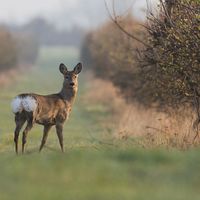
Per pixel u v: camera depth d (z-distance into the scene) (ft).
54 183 62.85
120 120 181.68
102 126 183.21
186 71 106.01
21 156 83.97
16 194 58.44
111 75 203.82
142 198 56.95
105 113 224.94
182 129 118.11
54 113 109.40
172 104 128.16
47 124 109.40
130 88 180.55
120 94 201.77
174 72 107.76
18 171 67.41
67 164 69.56
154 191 59.82
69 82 112.27
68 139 149.07
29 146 128.36
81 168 67.92
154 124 141.79
